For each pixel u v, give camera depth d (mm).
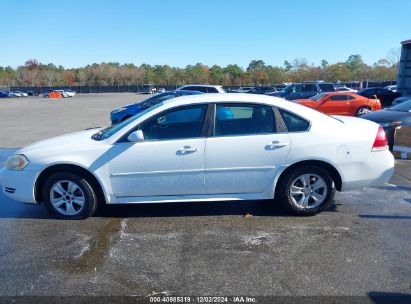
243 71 94875
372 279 3002
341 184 4340
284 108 4270
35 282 3041
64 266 3303
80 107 32438
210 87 18375
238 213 4559
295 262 3303
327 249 3545
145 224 4258
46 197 4398
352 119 4809
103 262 3363
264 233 3947
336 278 3025
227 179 4234
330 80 75000
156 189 4262
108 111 26516
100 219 4438
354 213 4500
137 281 3033
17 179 4340
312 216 4414
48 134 13297
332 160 4215
